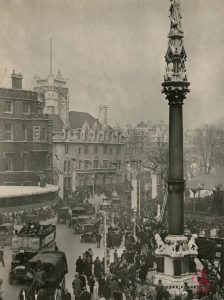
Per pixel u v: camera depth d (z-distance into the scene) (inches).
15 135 2112.5
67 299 693.3
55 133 2650.1
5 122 2082.9
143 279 822.5
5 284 869.8
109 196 2351.1
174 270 776.3
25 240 951.0
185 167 1978.3
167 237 808.3
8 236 1256.2
